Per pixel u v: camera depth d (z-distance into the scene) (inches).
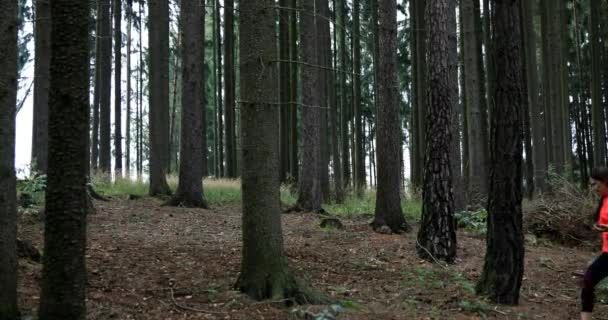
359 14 998.4
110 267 264.7
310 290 240.7
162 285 247.0
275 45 241.9
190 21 520.7
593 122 855.1
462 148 855.1
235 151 909.2
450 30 459.2
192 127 523.2
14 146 185.5
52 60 165.5
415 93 804.0
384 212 416.8
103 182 638.5
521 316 248.1
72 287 167.5
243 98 238.7
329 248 357.4
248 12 236.7
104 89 788.6
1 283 179.9
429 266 330.0
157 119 614.5
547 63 844.6
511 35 254.5
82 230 170.1
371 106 1333.7
